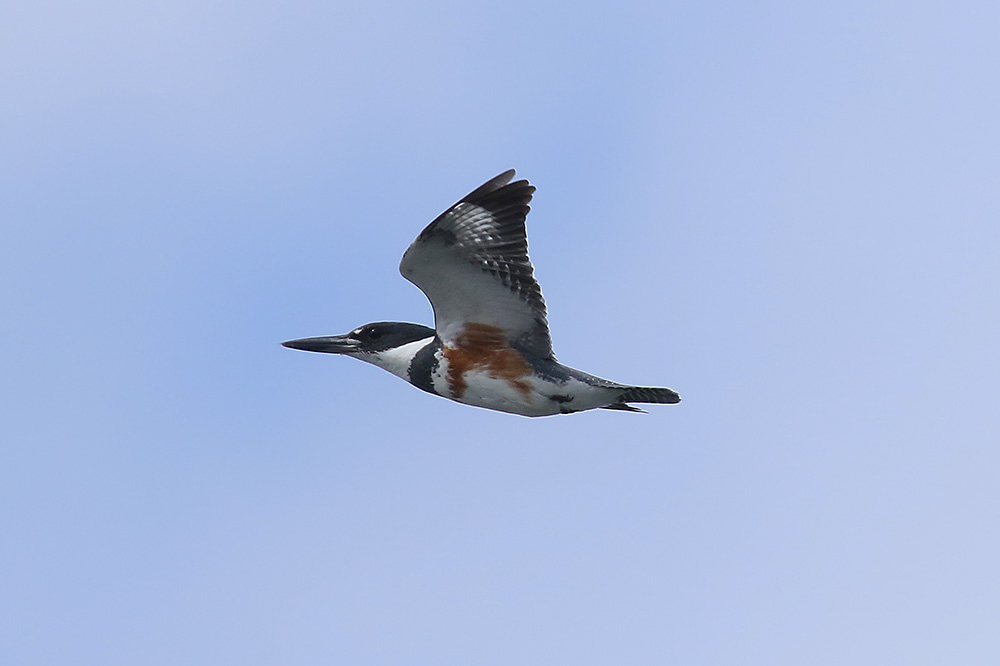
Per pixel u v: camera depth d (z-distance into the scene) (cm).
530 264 1490
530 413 1620
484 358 1584
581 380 1555
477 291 1534
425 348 1634
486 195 1467
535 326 1545
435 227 1472
